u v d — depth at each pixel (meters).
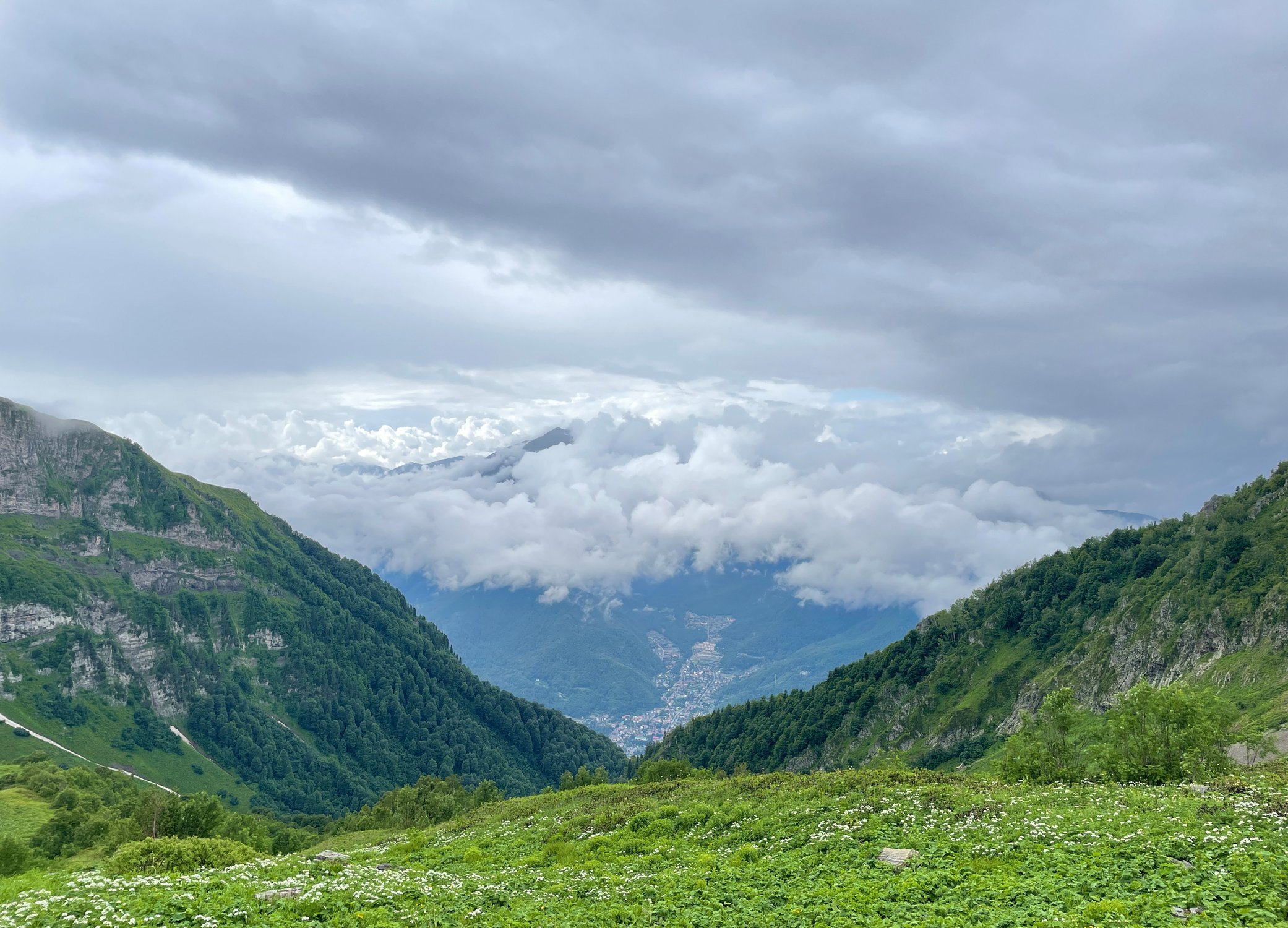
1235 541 179.88
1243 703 133.88
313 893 33.34
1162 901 25.30
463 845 56.00
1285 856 28.03
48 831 125.38
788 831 44.09
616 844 49.19
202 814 95.06
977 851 34.16
